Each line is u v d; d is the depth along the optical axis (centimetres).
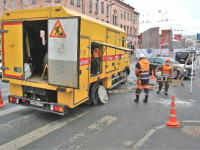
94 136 426
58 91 491
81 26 488
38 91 513
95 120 524
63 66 438
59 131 451
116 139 412
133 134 438
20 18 502
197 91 920
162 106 666
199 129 447
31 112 583
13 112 580
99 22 637
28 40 550
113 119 533
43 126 479
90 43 549
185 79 1299
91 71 634
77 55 417
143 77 689
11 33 520
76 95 497
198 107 658
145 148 362
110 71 761
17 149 368
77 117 545
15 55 524
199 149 356
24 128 466
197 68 2028
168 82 827
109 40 732
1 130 452
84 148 373
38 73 619
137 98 706
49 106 496
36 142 396
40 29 623
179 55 2073
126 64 1023
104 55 687
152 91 915
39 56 639
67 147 377
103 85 744
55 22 434
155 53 3519
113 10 3778
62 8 448
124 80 961
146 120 529
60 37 433
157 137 405
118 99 752
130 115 568
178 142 384
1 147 374
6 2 2753
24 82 520
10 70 539
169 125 463
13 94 569
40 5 2412
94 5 3095
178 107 656
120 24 4153
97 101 668
